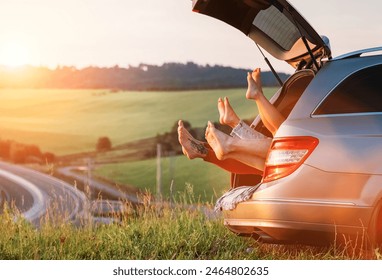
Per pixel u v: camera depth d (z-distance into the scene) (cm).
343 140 540
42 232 789
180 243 713
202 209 816
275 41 673
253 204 571
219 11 667
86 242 742
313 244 562
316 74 579
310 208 541
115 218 813
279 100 665
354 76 564
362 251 570
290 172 552
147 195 836
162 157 15850
